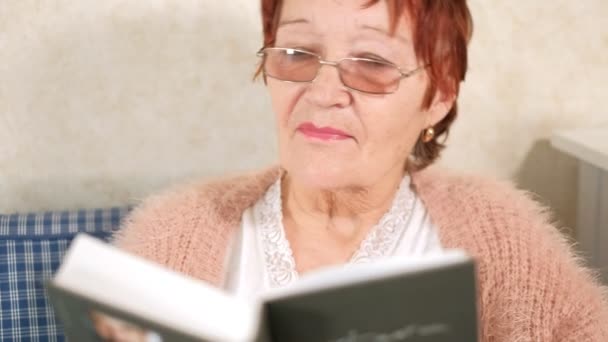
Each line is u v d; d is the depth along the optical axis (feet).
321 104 2.92
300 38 2.96
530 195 3.93
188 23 4.62
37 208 4.88
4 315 4.30
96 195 4.89
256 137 4.88
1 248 4.28
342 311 1.94
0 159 4.75
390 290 1.92
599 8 4.82
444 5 2.98
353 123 2.95
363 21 2.88
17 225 4.36
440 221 3.32
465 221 3.32
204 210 3.41
